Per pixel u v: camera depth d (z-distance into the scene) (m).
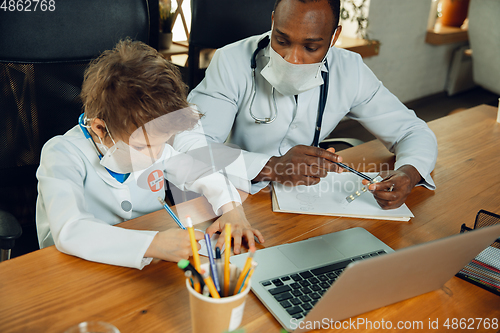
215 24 1.56
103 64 0.85
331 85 1.36
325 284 0.74
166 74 0.85
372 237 0.92
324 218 1.00
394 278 0.61
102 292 0.71
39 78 1.16
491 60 3.89
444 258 0.64
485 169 1.32
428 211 1.06
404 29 3.82
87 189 0.98
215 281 0.56
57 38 1.16
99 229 0.81
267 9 1.54
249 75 1.31
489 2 3.66
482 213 0.90
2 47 1.09
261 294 0.71
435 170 1.30
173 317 0.67
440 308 0.72
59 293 0.70
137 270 0.77
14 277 0.73
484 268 0.78
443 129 1.65
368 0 3.36
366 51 3.40
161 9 2.68
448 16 4.46
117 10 1.21
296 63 1.12
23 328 0.62
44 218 1.00
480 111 1.88
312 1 1.04
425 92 4.47
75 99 1.21
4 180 1.17
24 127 1.17
